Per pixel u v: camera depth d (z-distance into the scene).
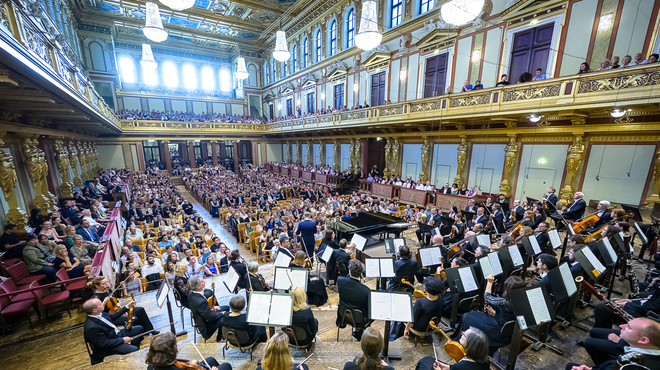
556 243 5.95
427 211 12.42
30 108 8.20
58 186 13.46
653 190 9.84
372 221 10.17
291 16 27.30
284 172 31.50
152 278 7.78
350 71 22.61
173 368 2.72
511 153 13.48
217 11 26.64
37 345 4.94
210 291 5.21
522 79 11.38
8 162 8.41
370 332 2.51
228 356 3.98
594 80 8.90
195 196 23.97
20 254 7.86
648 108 9.45
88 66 27.55
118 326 4.68
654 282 4.27
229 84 38.03
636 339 2.58
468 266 4.21
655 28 9.10
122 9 25.59
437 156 17.22
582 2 10.60
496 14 13.35
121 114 28.11
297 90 29.98
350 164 23.89
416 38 17.14
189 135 31.28
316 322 4.14
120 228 11.73
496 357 3.97
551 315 3.13
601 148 10.94
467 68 14.70
